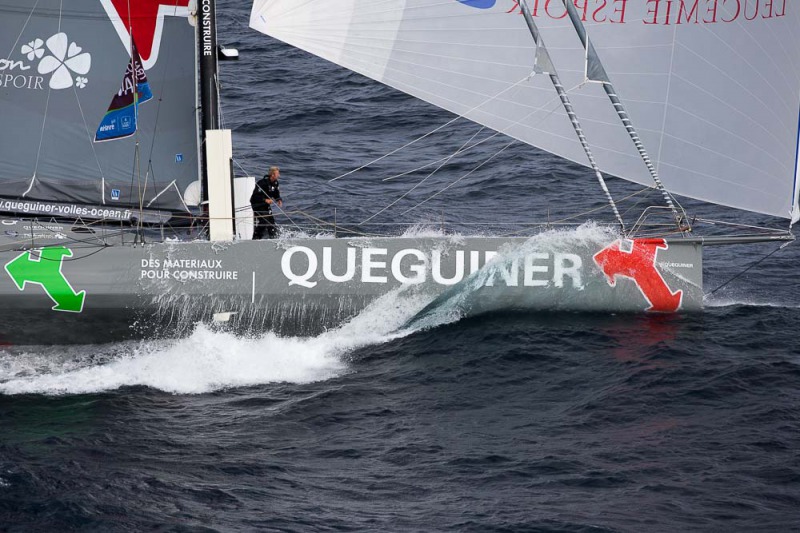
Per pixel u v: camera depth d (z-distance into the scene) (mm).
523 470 45844
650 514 42156
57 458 46938
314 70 131250
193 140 63406
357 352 59594
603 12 59469
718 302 66125
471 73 61438
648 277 62094
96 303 60188
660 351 57344
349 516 42312
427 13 60281
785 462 46000
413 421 50812
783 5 57688
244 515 42344
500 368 56312
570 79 61094
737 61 58906
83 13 61594
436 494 44062
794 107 59094
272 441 48906
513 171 97438
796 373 54750
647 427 49562
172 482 44938
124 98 62531
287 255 61000
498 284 61750
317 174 95625
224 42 141750
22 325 60406
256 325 61250
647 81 60188
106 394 54656
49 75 62062
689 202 90562
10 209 62750
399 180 94750
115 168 63094
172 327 61125
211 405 53188
